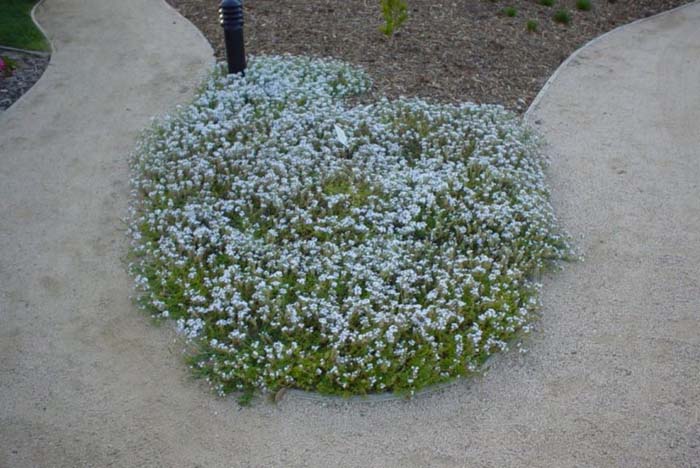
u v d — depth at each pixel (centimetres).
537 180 596
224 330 484
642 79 752
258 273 510
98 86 724
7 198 586
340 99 686
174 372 470
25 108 690
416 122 643
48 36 811
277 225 543
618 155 643
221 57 771
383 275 509
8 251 541
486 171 588
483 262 520
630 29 856
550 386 464
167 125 637
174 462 427
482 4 871
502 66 757
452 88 714
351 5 855
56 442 434
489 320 488
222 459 429
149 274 519
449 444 437
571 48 804
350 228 544
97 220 569
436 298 500
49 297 510
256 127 638
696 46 817
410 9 848
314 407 453
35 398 454
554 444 436
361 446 436
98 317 498
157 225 552
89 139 651
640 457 430
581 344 488
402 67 741
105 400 454
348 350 472
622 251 550
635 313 505
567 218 579
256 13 838
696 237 561
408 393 455
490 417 450
